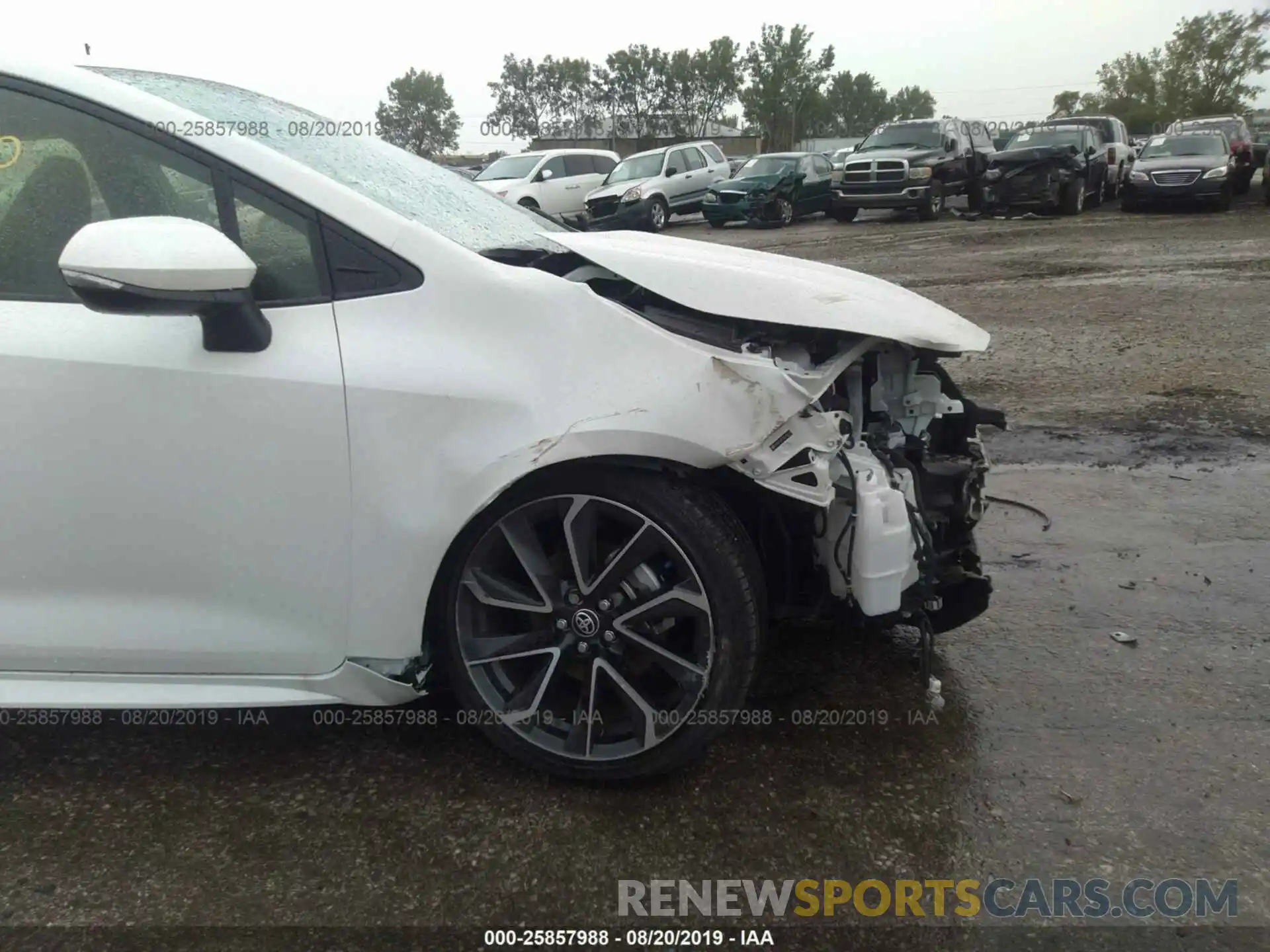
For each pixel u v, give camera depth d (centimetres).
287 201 223
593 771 242
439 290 223
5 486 222
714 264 256
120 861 223
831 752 262
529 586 239
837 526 245
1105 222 1727
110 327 220
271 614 232
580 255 261
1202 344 728
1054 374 668
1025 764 257
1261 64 6206
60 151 228
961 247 1448
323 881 217
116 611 231
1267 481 458
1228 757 259
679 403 217
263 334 219
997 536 407
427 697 286
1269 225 1542
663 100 7481
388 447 221
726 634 229
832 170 2155
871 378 274
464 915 208
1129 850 226
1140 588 358
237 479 222
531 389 219
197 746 267
